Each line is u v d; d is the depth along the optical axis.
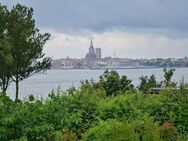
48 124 8.62
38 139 8.55
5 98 8.55
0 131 8.17
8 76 31.39
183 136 10.37
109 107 11.26
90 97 11.77
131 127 8.42
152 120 9.88
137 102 11.70
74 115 9.57
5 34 31.80
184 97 11.71
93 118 11.12
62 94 11.05
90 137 8.85
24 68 32.19
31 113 8.52
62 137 9.05
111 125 8.51
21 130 8.34
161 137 9.20
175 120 11.29
